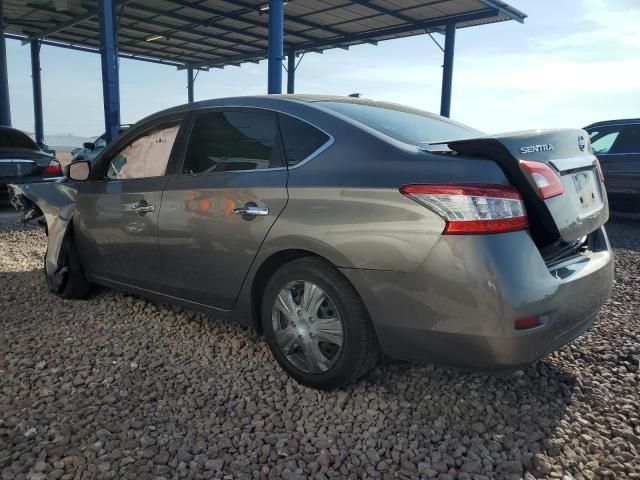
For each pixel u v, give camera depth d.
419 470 2.20
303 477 2.15
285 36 20.64
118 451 2.26
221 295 3.18
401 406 2.70
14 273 5.09
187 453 2.27
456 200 2.28
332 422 2.56
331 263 2.65
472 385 2.89
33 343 3.40
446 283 2.29
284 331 2.88
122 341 3.47
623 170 8.55
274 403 2.72
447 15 17.05
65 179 4.41
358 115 3.00
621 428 2.51
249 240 2.92
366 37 19.73
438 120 3.51
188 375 3.01
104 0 11.33
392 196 2.42
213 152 3.27
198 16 18.86
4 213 8.63
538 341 2.32
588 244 3.01
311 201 2.67
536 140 2.54
